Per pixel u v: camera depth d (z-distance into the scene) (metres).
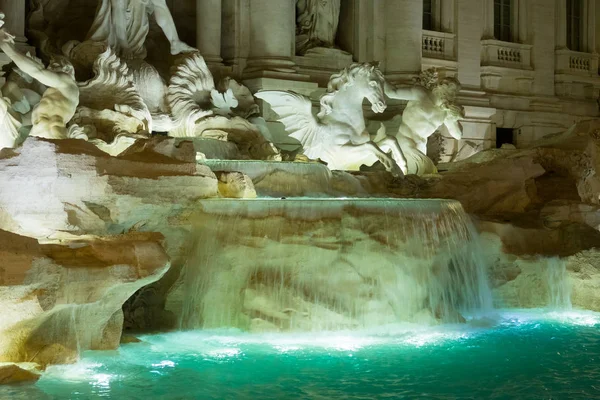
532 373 13.73
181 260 16.77
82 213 15.10
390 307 16.84
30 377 12.38
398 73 31.00
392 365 13.99
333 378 13.11
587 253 19.86
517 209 22.44
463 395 12.48
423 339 15.96
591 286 19.61
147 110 22.86
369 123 30.00
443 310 17.61
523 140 35.94
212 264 16.42
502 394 12.58
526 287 19.97
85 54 23.44
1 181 14.94
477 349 15.30
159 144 16.86
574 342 16.05
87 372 12.93
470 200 22.03
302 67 29.47
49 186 14.88
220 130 24.09
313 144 24.20
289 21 28.27
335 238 16.67
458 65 34.09
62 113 19.42
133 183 15.64
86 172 15.11
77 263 12.91
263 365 13.75
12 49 18.91
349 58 30.86
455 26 34.22
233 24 28.00
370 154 24.28
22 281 12.02
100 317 14.03
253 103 26.31
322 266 16.52
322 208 16.81
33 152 15.02
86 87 22.38
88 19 26.38
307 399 12.04
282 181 20.28
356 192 21.61
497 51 35.72
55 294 12.48
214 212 16.55
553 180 24.05
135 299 16.61
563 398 12.44
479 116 33.97
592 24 38.91
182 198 16.44
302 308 16.16
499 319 18.36
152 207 15.88
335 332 16.16
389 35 31.28
